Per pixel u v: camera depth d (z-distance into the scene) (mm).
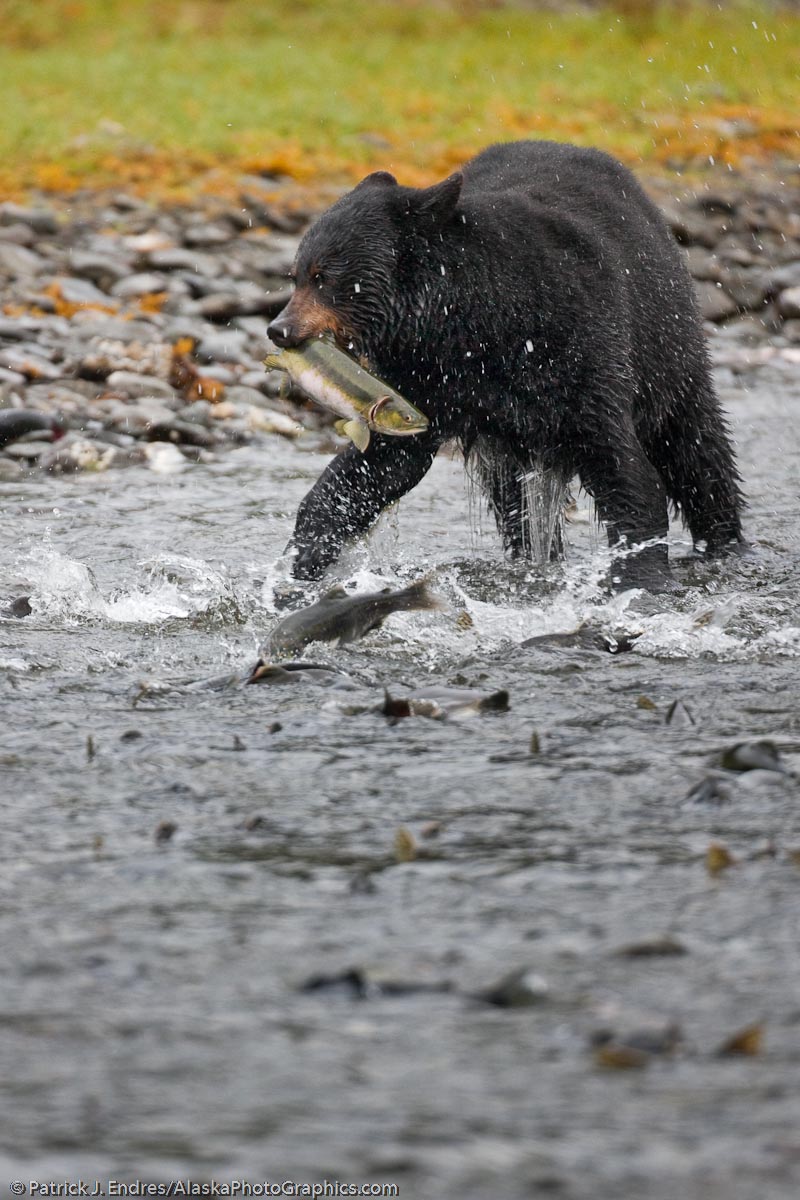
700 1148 8664
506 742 17234
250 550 29094
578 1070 9602
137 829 14336
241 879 13023
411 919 12102
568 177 26969
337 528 26547
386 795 15336
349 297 24297
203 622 23969
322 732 17688
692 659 21312
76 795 15352
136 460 38000
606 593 25188
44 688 19812
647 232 27391
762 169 73250
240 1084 9461
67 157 67875
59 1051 9922
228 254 55312
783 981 10859
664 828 14273
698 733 17578
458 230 24484
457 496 34500
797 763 16219
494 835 14102
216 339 46438
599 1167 8461
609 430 25125
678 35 104812
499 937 11711
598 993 10719
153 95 82438
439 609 21859
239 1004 10602
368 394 22859
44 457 37312
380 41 103000
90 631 23219
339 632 21328
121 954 11453
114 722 18156
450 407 25703
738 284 58469
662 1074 9547
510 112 82188
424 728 17859
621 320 25484
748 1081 9445
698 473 28984
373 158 71938
